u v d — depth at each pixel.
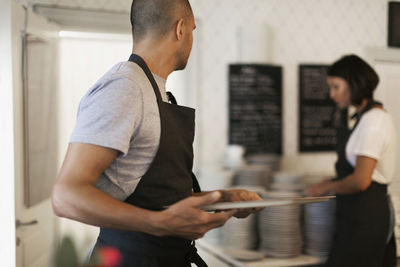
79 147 1.01
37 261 2.42
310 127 3.87
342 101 2.43
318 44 3.86
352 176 2.26
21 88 2.19
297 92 3.83
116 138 1.02
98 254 1.09
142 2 1.21
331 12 3.88
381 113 2.30
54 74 2.83
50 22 2.76
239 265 2.60
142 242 1.20
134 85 1.08
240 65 3.58
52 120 2.79
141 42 1.22
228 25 3.58
